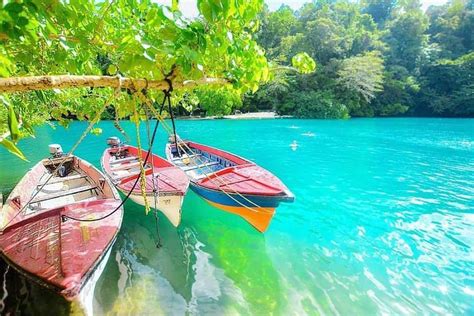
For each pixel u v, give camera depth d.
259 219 6.15
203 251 5.82
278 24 39.94
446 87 36.28
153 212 7.27
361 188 9.52
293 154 14.64
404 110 34.72
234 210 6.42
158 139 19.22
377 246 5.91
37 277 3.28
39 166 7.62
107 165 8.20
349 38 36.97
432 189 9.43
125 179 6.81
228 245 6.04
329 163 12.84
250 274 5.07
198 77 1.89
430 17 44.78
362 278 4.90
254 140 18.62
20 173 10.70
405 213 7.51
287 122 28.30
